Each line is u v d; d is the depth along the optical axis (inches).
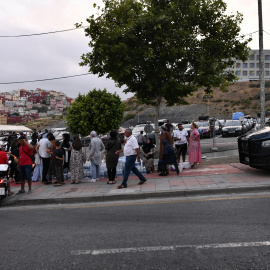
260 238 166.9
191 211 233.0
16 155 428.1
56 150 374.3
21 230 212.4
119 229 200.1
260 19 511.2
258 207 230.1
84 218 235.5
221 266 137.3
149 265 142.5
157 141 546.6
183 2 484.4
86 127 977.5
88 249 166.4
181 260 145.9
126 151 330.3
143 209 250.2
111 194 297.9
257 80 3981.3
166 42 456.8
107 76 509.4
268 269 132.3
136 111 3280.0
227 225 193.0
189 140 458.0
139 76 518.0
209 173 376.5
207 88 538.6
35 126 4571.9
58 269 143.6
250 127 945.5
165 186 316.5
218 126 965.2
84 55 502.6
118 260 149.9
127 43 474.6
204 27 498.9
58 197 303.7
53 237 191.8
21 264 151.5
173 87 498.0
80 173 385.1
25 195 325.7
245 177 331.9
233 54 514.6
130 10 474.9
